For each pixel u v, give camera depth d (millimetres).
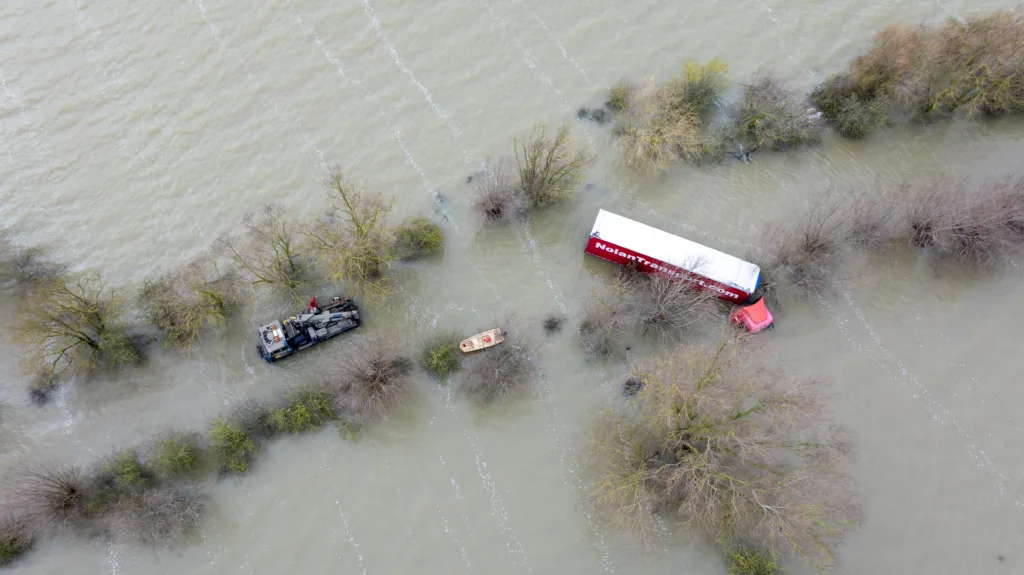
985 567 37281
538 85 50438
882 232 43531
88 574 37250
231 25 52250
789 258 42469
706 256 41656
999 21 45312
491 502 38656
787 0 52688
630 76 50656
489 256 44688
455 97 50062
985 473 39156
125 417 40688
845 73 49844
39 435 40281
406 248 43562
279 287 42688
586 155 47406
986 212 41812
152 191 46938
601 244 42062
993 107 47094
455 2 53062
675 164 47219
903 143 47844
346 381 39438
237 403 40750
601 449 38250
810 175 47000
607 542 37656
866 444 39688
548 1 53000
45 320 39438
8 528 37000
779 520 33125
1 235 45188
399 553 37688
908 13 52219
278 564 37500
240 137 48688
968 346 42094
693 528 37562
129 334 42031
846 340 42219
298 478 39094
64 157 48031
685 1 52938
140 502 37531
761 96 47594
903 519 38125
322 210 45969
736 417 36250
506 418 40375
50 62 51188
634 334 41906
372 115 49406
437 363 40281
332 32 52125
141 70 50906
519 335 41656
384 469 39344
